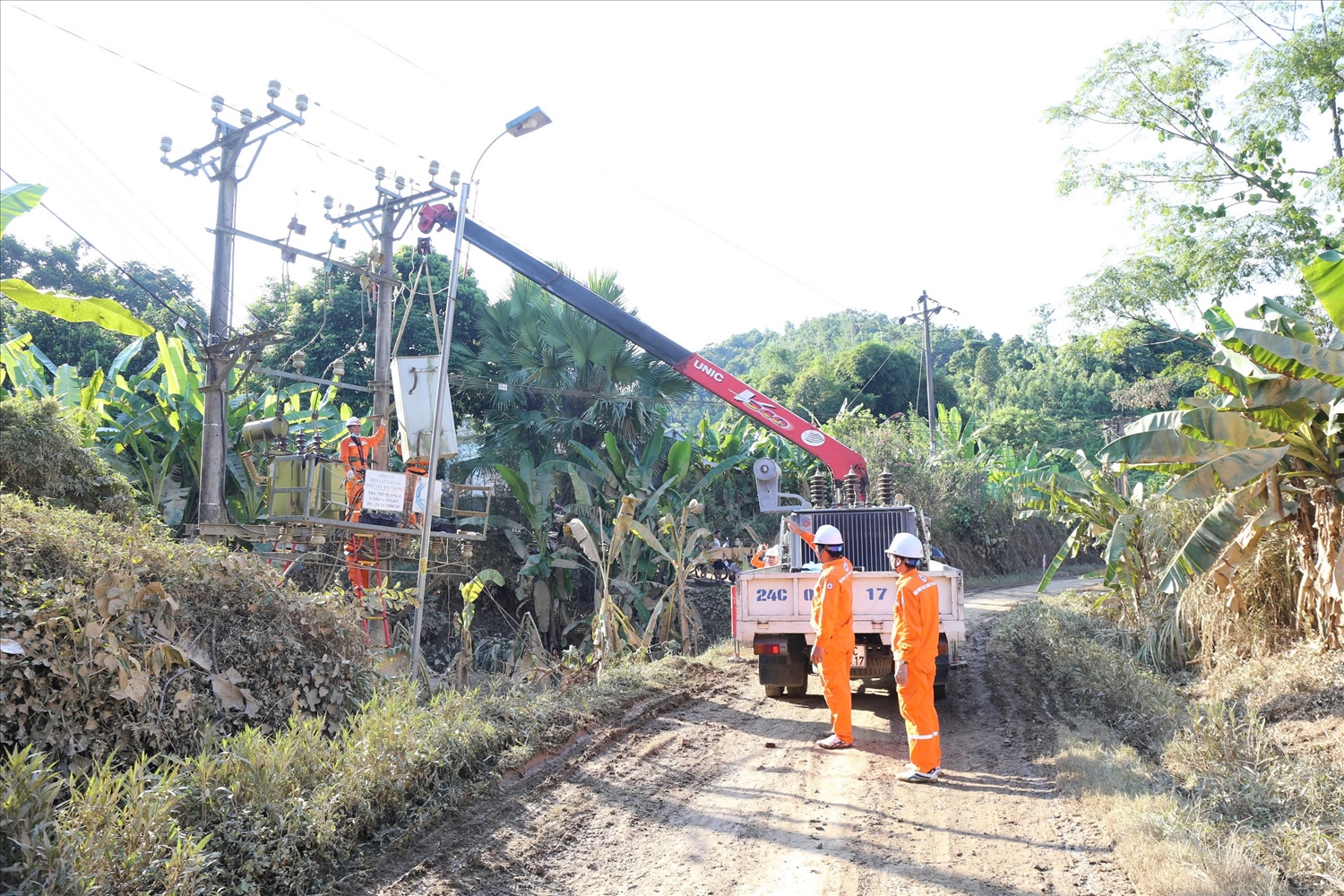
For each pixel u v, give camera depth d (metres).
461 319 28.06
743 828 5.73
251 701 6.51
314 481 11.73
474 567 21.02
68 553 6.13
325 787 5.16
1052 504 15.41
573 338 22.81
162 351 15.73
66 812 4.22
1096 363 70.56
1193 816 5.39
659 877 4.95
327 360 26.66
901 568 7.07
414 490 13.02
